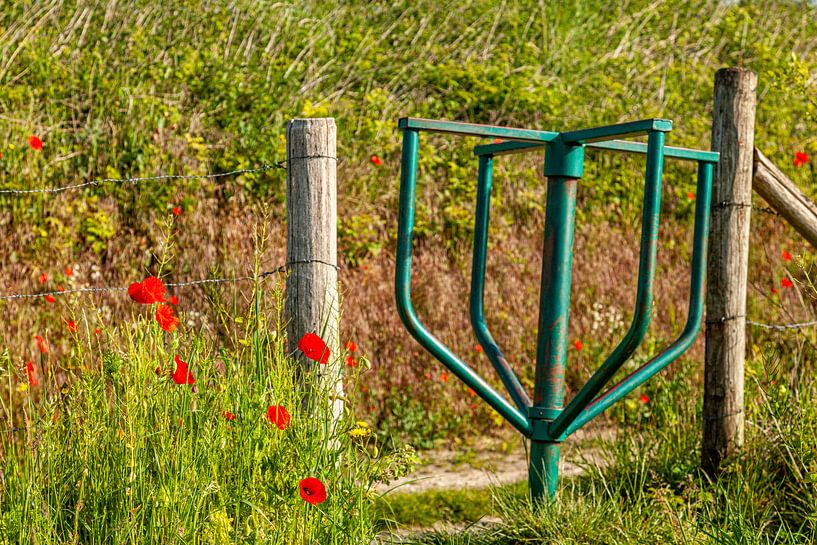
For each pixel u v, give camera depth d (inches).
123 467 123.3
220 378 132.7
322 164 154.0
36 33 358.0
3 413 202.4
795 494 168.9
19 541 114.3
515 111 389.1
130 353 128.6
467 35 436.1
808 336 237.5
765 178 189.2
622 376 292.5
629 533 150.5
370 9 444.1
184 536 118.2
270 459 125.9
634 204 369.1
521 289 318.7
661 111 415.2
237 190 317.7
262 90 346.6
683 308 326.0
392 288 299.4
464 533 165.2
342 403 153.1
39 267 280.5
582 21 477.4
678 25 502.3
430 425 272.5
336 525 122.3
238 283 276.2
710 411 185.3
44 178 299.4
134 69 347.9
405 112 377.1
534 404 160.1
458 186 345.1
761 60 463.2
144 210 307.3
